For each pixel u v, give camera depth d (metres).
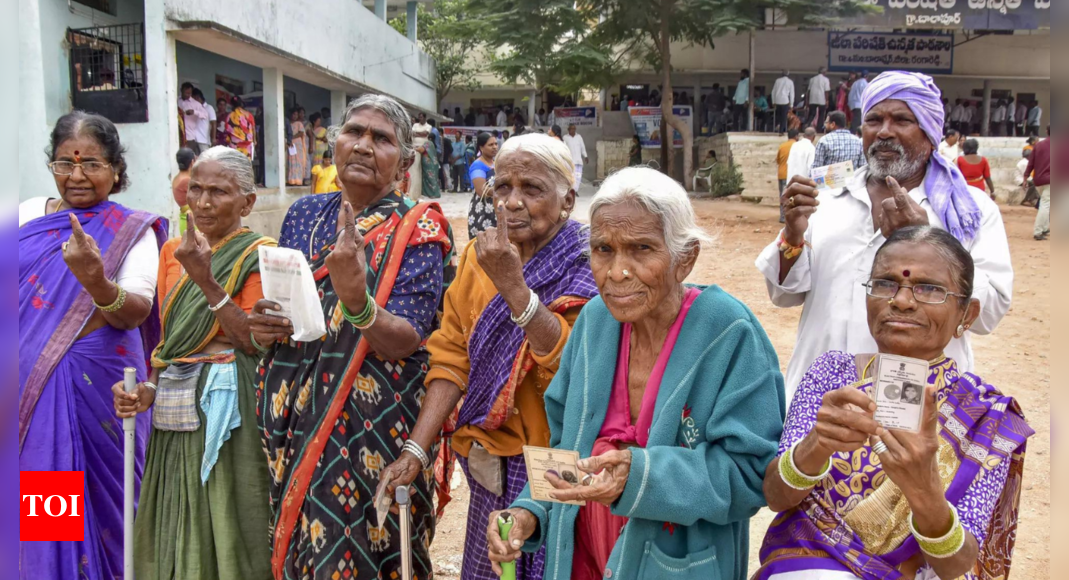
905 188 2.91
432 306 2.82
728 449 1.97
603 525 2.17
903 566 1.89
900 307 1.90
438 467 3.22
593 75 22.41
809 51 25.28
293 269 2.51
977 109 26.84
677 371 2.02
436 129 21.64
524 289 2.38
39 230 3.21
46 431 3.06
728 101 24.25
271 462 2.80
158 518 3.01
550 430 2.36
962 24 21.11
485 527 2.67
